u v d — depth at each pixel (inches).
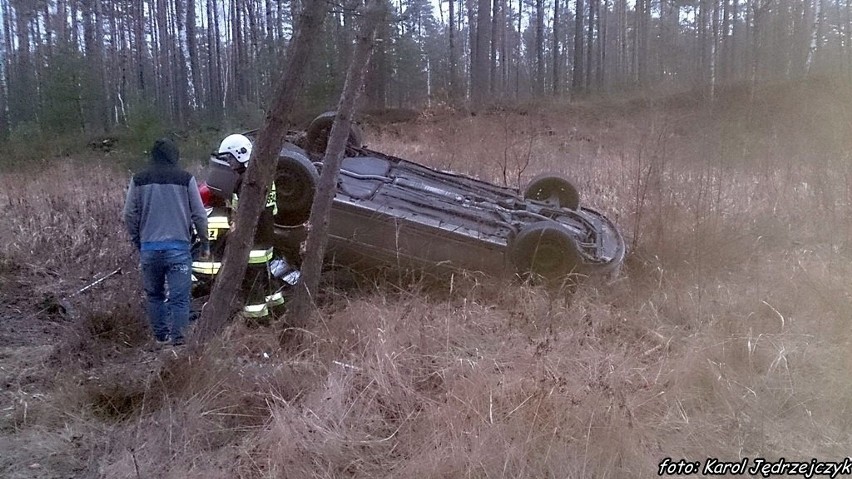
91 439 138.0
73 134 627.2
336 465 126.1
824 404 146.4
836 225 275.1
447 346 167.0
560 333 178.7
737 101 683.4
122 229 281.3
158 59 1480.1
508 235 221.8
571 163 423.8
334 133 181.6
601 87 1174.3
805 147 389.1
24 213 301.9
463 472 121.6
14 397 152.9
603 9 1536.7
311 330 175.3
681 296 206.7
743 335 173.2
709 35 1219.2
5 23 1407.5
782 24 1099.9
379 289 213.6
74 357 170.9
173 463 128.6
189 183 190.1
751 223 278.2
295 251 227.1
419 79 1079.0
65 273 248.2
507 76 1520.7
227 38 1391.5
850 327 178.1
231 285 161.2
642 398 143.0
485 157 431.8
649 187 277.7
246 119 594.9
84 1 1154.0
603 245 241.6
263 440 131.5
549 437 129.0
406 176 269.6
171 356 155.8
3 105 1133.7
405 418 139.0
